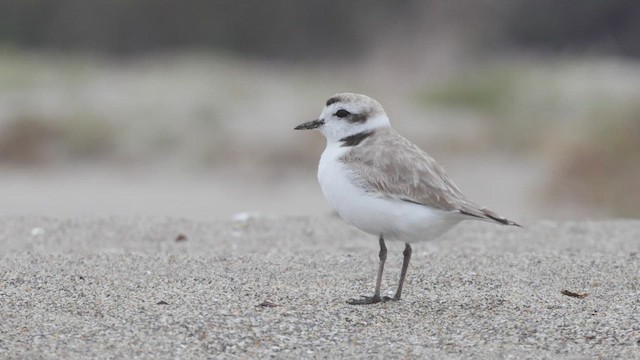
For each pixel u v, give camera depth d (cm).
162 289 679
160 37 3612
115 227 1038
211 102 2316
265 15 3659
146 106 2261
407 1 3638
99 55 3522
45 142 2055
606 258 835
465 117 2391
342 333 586
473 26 3609
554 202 1608
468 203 625
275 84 2725
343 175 640
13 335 568
